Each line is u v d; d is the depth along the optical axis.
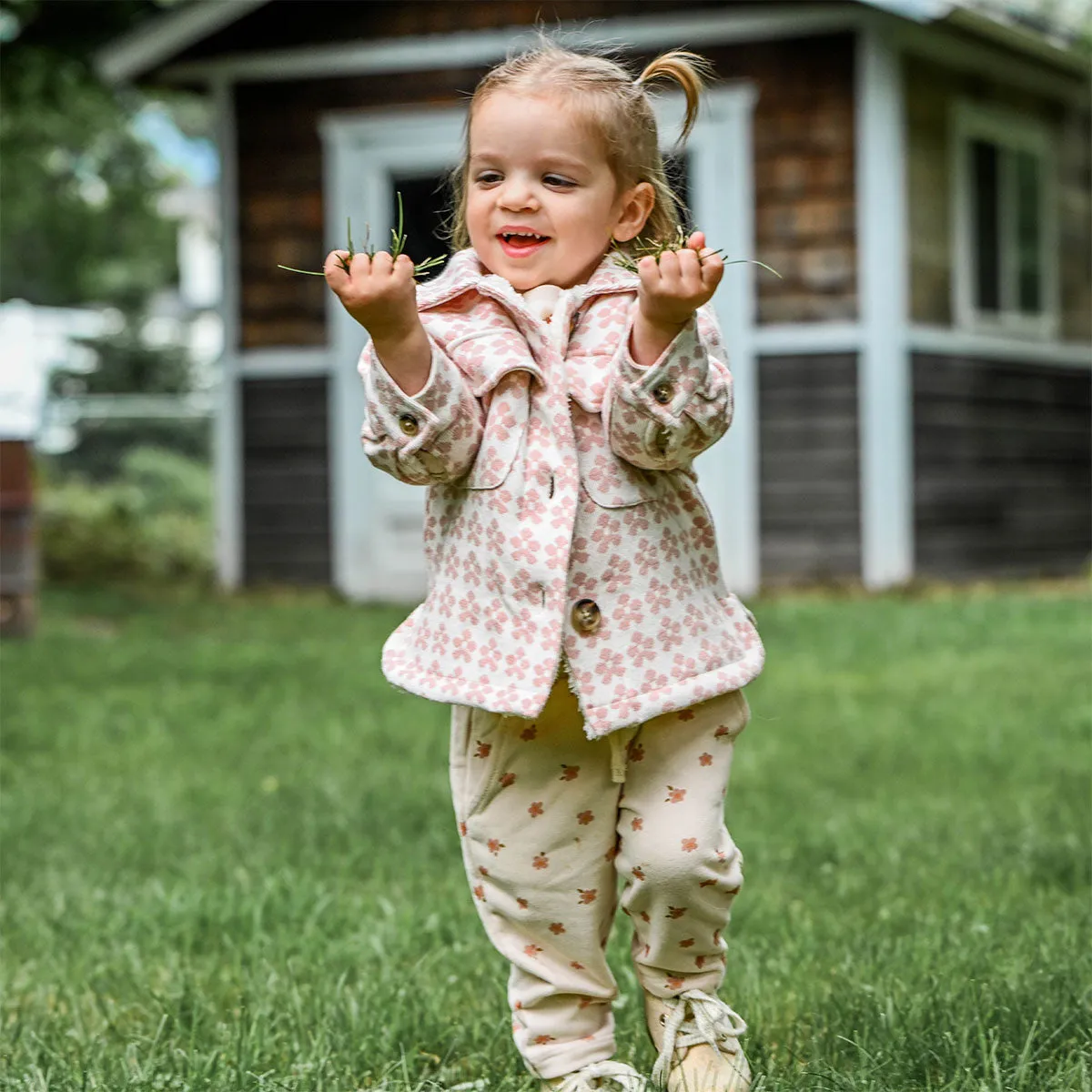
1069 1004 3.36
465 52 13.54
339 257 2.67
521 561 2.74
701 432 2.73
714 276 2.60
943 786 6.04
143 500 19.73
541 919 2.92
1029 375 14.83
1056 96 15.40
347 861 4.91
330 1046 3.27
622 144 2.92
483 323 2.83
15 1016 3.62
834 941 3.93
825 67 12.97
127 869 4.94
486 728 2.88
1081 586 13.73
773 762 6.51
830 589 12.93
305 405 13.98
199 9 13.74
